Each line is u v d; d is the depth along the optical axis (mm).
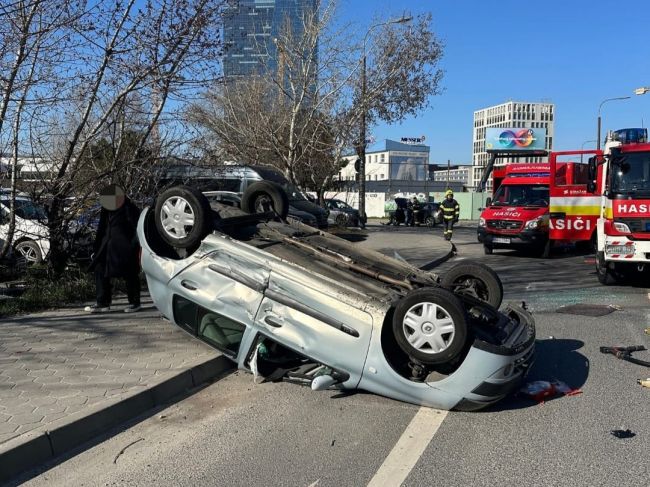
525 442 4270
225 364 5879
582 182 15781
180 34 8961
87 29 8500
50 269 9727
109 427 4434
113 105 9391
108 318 7367
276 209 7082
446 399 4676
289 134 21484
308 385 5309
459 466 3889
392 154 100500
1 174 9039
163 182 10609
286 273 4996
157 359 5680
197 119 12734
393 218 38406
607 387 5500
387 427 4523
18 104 8570
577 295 10477
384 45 23219
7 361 5523
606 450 4133
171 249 5891
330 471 3807
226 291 5180
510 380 4699
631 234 10320
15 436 3871
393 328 4715
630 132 11336
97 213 9820
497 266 15070
